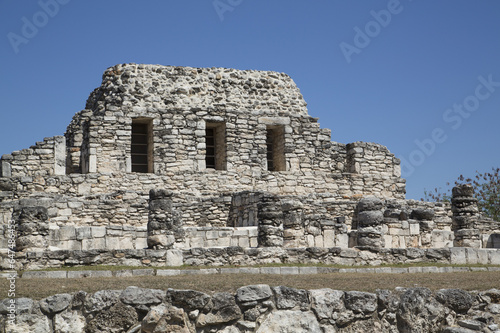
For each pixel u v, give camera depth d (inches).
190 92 1397.6
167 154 1333.7
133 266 856.3
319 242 1027.3
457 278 826.2
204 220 1205.7
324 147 1434.5
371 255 966.4
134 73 1375.5
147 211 1162.0
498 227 1284.4
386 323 714.8
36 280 731.4
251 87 1449.3
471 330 721.6
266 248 924.6
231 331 670.5
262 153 1389.0
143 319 655.1
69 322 648.4
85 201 1126.4
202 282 721.6
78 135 1363.2
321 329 689.0
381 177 1443.2
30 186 1208.2
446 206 1380.4
